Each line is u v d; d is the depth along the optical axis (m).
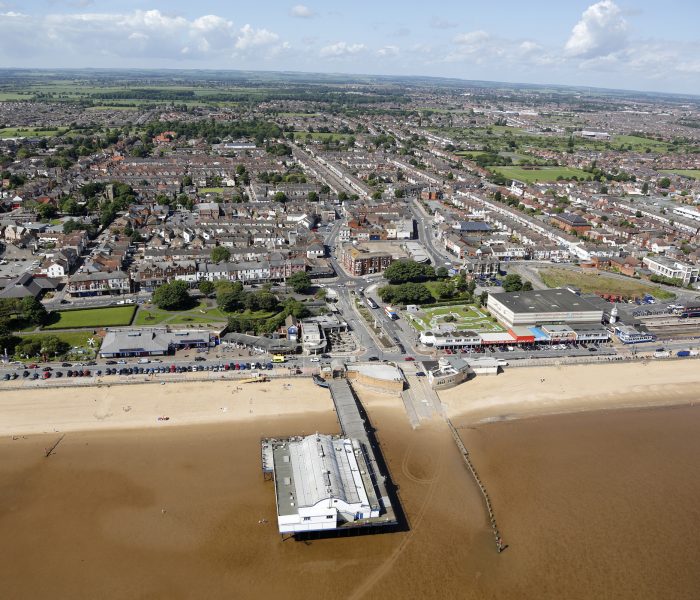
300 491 151.00
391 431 195.12
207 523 152.75
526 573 142.38
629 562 146.50
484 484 172.00
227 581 136.88
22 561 140.00
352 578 139.12
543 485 172.62
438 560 145.00
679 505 166.50
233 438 187.25
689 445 195.00
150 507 157.38
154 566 140.12
